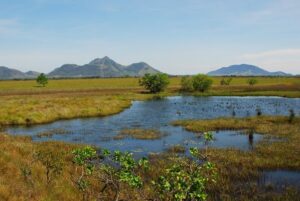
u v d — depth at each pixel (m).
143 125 49.28
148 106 78.38
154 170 23.11
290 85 143.12
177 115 61.03
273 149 30.14
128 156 11.01
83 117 60.09
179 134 40.97
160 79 119.75
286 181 21.55
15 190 15.00
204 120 51.03
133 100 95.88
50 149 29.05
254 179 21.95
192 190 9.59
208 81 123.50
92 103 71.25
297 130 40.66
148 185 19.09
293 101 87.31
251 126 44.78
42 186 16.22
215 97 104.94
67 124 51.78
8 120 52.78
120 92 117.56
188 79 128.38
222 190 19.67
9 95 101.75
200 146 33.28
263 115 55.53
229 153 28.69
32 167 18.75
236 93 112.12
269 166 25.00
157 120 54.75
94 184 17.88
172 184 9.91
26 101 71.19
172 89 132.75
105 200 15.62
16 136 36.62
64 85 159.62
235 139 36.75
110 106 70.69
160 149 32.47
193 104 81.94
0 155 19.33
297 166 24.88
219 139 36.97
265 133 39.78
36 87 146.25
